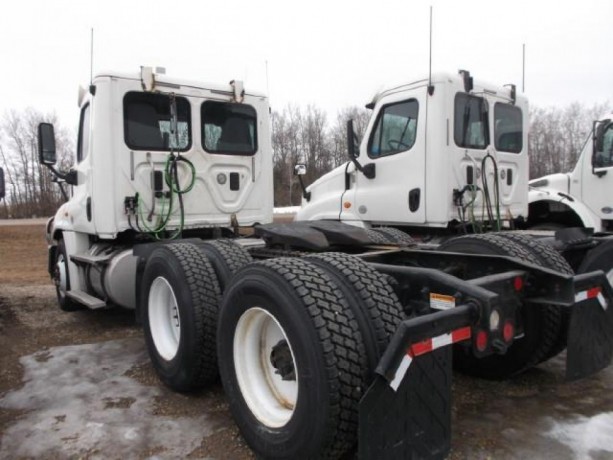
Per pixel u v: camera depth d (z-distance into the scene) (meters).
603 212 6.67
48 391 3.87
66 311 6.49
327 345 2.38
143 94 5.22
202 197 5.50
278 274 2.67
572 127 35.47
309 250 4.11
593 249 4.41
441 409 2.37
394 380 2.20
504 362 3.73
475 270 3.47
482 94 6.09
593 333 3.13
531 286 3.06
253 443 2.82
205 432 3.18
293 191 26.61
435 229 6.12
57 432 3.21
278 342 2.84
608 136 6.64
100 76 5.04
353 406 2.38
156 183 5.27
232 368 3.02
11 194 48.09
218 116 5.64
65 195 6.52
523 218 6.77
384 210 6.29
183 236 5.69
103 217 5.09
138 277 4.35
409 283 2.94
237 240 5.09
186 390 3.72
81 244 5.88
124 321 6.00
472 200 5.90
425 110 5.79
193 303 3.52
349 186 6.77
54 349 4.93
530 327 3.51
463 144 5.92
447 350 2.40
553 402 3.49
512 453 2.82
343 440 2.40
